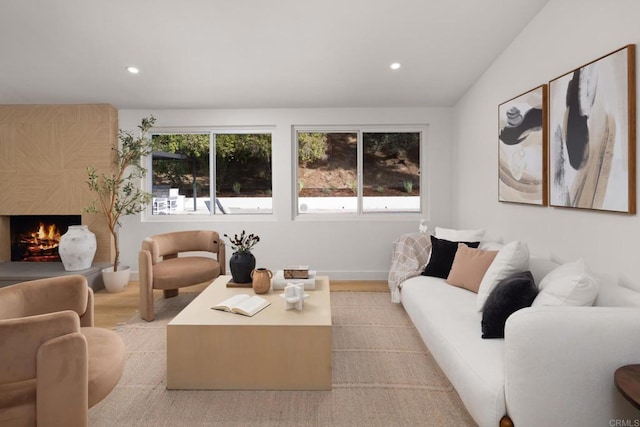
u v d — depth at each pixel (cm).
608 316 145
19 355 130
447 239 353
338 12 278
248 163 476
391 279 358
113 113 443
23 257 463
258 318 224
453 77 379
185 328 214
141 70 359
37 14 276
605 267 210
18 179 435
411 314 286
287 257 466
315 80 386
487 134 360
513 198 304
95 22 286
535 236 279
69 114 433
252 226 464
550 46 257
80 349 138
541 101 262
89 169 410
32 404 134
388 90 410
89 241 408
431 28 296
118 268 426
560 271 192
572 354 144
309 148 475
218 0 264
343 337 288
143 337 288
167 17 282
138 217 460
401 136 474
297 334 214
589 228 222
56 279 192
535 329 145
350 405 199
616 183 196
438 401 203
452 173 459
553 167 251
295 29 299
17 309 177
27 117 432
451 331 207
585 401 144
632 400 113
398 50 329
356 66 357
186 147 475
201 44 318
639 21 184
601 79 204
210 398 207
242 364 215
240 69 361
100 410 195
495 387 154
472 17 282
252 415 191
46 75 366
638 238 188
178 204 478
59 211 438
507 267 215
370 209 477
